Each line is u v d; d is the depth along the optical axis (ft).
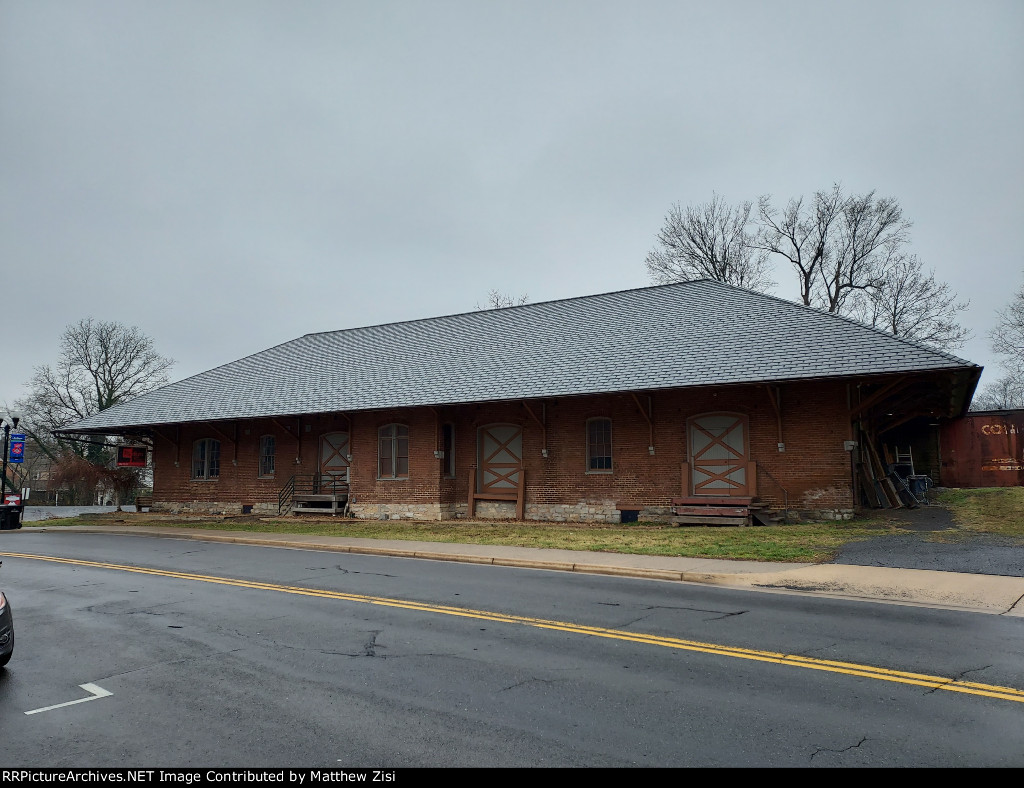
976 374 53.83
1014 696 19.61
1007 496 70.79
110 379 173.17
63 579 43.14
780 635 26.71
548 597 35.06
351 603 34.09
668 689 20.65
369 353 95.66
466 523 73.20
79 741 17.43
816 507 60.80
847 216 141.59
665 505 67.26
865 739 16.81
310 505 87.15
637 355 69.82
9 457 91.97
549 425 74.28
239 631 28.60
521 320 89.76
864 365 55.47
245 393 95.35
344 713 19.03
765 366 60.13
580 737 17.16
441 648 25.54
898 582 35.91
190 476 98.58
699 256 153.58
